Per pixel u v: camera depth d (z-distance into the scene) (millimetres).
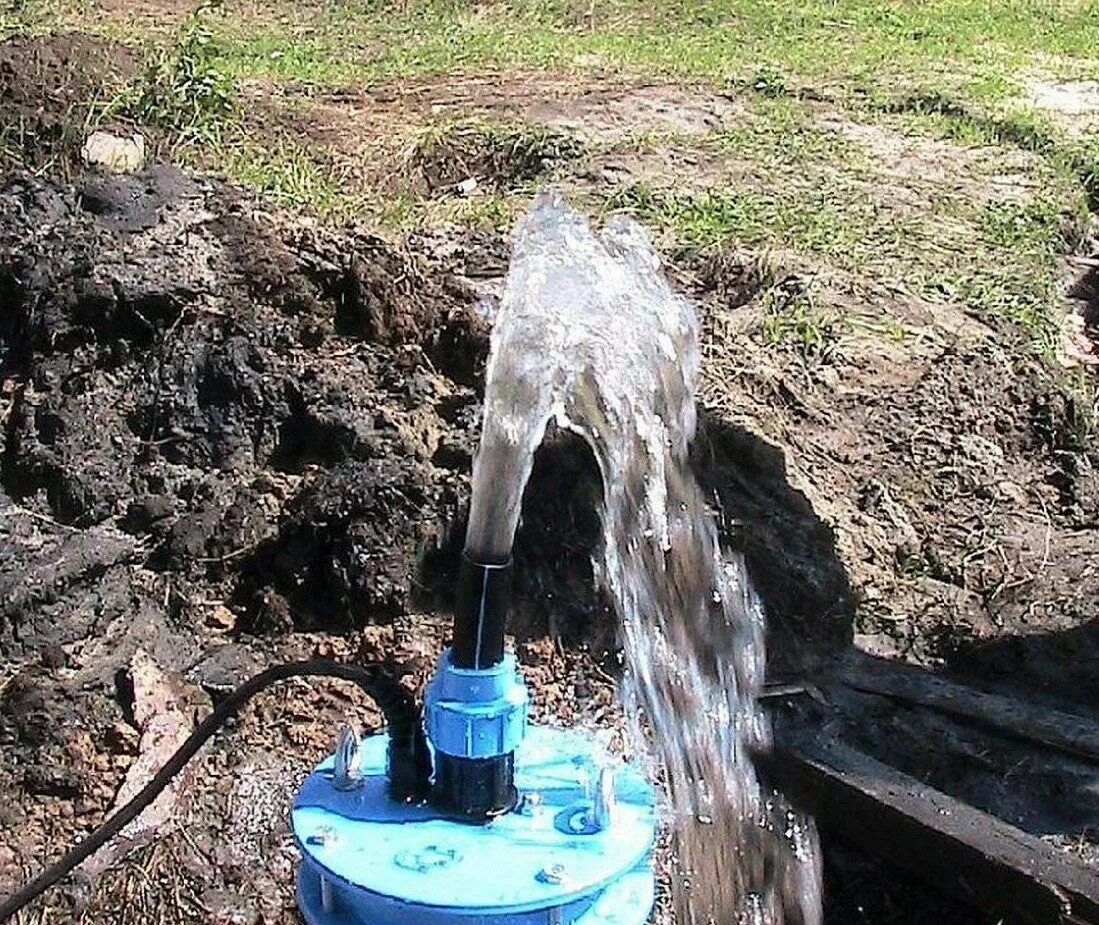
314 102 4293
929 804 1735
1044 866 1633
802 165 3986
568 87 4695
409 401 2242
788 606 2137
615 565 2078
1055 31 6148
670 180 3746
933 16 6379
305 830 988
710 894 1761
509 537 984
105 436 2168
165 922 1603
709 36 5777
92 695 1842
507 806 1015
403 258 2486
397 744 1030
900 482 2498
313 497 2049
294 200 3008
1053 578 2318
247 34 5328
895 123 4469
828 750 1850
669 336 2266
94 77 3346
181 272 2340
